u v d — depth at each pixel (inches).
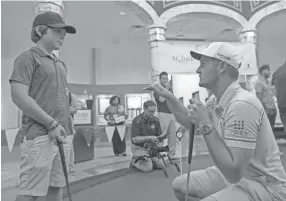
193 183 65.7
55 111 63.5
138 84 394.0
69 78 366.6
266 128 51.4
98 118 355.9
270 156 52.2
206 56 55.7
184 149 232.4
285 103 151.6
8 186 127.1
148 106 165.0
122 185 125.8
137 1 230.7
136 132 163.6
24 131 61.1
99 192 114.0
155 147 156.1
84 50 378.9
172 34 351.6
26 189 59.7
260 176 52.4
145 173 153.2
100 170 165.3
